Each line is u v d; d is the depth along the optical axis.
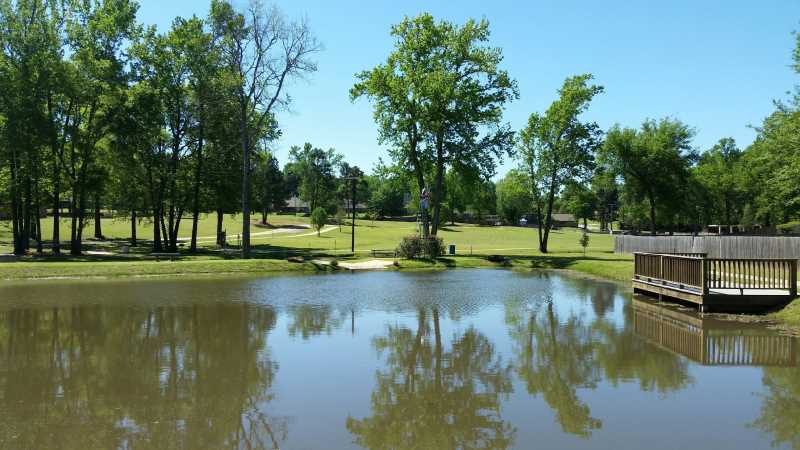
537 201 47.69
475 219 117.56
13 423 7.61
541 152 46.28
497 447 6.79
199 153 44.38
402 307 18.25
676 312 17.03
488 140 42.41
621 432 7.30
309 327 14.66
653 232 50.41
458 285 25.17
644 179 49.84
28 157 33.78
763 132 37.88
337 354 11.69
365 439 7.06
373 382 9.64
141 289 22.64
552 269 34.59
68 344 12.50
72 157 37.47
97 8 37.62
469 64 41.72
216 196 46.44
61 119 37.38
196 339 13.11
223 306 18.28
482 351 12.02
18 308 17.56
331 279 27.80
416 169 42.25
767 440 7.02
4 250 41.00
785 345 12.42
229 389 9.20
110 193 45.81
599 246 58.75
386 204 122.44
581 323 15.33
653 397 8.79
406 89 40.59
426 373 10.22
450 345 12.59
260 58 36.53
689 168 56.72
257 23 36.16
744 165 71.69
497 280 27.61
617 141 49.78
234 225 81.38
